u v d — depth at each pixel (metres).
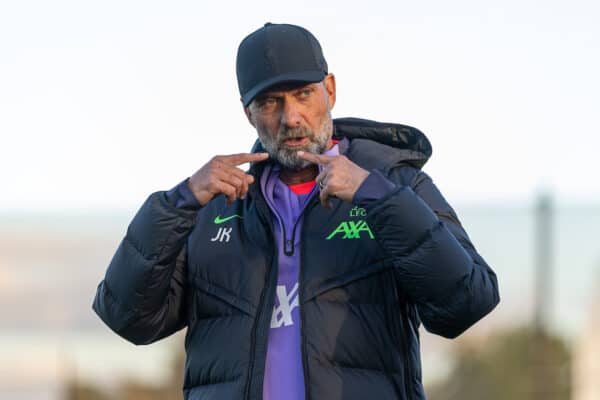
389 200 8.12
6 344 41.03
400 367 8.41
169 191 8.64
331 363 8.30
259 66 8.78
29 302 42.72
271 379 8.36
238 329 8.52
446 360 31.62
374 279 8.51
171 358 28.33
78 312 41.53
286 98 8.73
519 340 32.19
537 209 34.94
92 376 28.72
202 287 8.82
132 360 28.52
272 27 8.98
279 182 9.08
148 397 27.61
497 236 34.94
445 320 8.34
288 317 8.52
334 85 9.38
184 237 8.59
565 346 32.41
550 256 34.59
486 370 31.27
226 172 8.50
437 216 8.80
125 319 8.77
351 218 8.67
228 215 9.08
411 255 8.12
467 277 8.18
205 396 8.54
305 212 8.75
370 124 9.38
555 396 31.83
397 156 9.08
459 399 31.30
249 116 9.28
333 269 8.49
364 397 8.23
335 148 9.21
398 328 8.48
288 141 8.77
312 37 9.02
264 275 8.66
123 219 47.75
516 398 31.53
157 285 8.64
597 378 31.72
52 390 37.50
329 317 8.36
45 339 39.97
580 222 34.56
